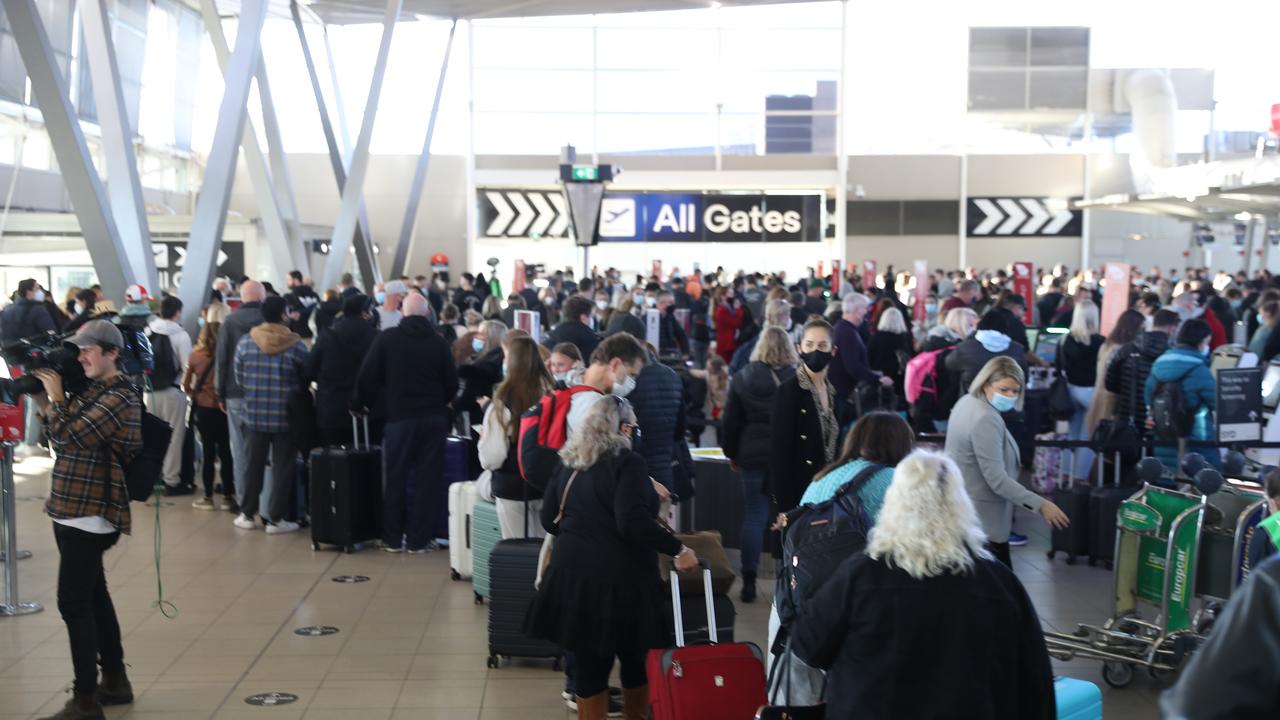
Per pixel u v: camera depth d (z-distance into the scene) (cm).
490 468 719
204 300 1349
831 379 1025
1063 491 902
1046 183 3803
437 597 811
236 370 991
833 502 445
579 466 512
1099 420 1046
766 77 3562
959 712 337
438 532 952
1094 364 1141
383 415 943
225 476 1109
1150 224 3809
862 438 466
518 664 672
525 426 629
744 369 789
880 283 2697
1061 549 909
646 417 712
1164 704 202
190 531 1016
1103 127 3778
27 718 588
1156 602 642
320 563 905
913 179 3803
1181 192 2525
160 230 2102
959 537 350
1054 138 3797
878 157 3800
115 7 2705
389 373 921
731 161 3578
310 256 2369
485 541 786
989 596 346
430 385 929
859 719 344
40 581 851
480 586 791
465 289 2219
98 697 580
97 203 1218
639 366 632
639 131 3569
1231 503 620
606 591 504
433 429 930
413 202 2862
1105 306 1288
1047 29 3762
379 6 2525
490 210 3600
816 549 430
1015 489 623
